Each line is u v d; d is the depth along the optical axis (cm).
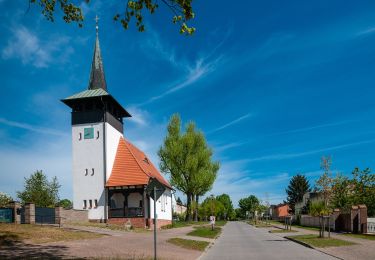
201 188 6116
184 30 1076
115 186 4266
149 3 1077
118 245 2258
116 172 4428
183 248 2416
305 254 2100
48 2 1265
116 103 4609
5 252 1666
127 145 4741
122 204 4534
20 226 2628
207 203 8044
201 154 6088
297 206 10388
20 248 1811
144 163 5247
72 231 2722
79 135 4438
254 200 12325
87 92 4531
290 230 4669
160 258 1795
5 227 2478
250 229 5512
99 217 4244
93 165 4359
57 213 3425
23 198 4953
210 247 2652
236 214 18288
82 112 4466
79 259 1588
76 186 4350
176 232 3794
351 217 3775
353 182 5097
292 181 12331
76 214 3797
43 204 4962
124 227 3703
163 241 2670
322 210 3056
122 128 4959
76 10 1289
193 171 6016
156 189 1578
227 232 4684
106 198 4269
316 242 2669
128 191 4269
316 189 3381
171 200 5981
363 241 2717
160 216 4934
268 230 5097
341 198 4953
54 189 5159
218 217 13800
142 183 4228
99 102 4494
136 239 2680
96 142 4394
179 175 6034
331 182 3136
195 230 4141
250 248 2512
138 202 4462
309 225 5862
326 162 3136
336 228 4231
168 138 6094
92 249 1983
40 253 1700
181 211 12025
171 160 6022
